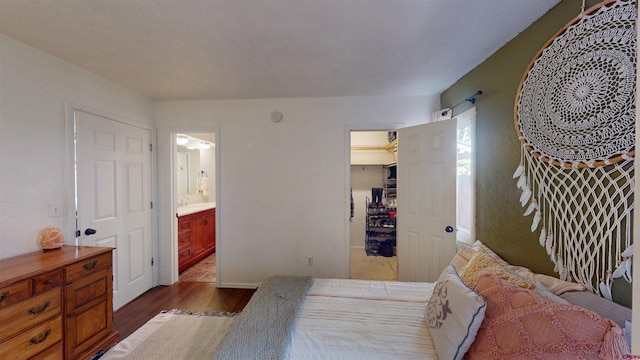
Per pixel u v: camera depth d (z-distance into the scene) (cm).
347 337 128
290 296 167
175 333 200
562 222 130
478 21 150
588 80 115
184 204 438
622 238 104
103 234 231
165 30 158
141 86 253
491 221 190
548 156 135
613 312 97
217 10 140
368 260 397
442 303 123
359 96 286
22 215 170
